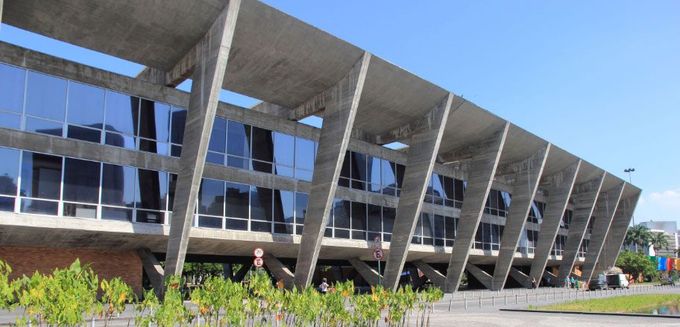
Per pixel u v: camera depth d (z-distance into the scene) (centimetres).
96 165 2202
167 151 2453
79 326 889
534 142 4322
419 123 3369
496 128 3853
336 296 1168
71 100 2170
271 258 2930
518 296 3653
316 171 2816
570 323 1933
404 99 3122
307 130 3133
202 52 2242
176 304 948
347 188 3362
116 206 2236
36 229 1998
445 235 4234
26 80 2055
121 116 2319
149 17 2117
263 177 2838
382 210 3594
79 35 2189
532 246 5728
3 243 2045
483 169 3919
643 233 13275
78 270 863
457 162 4600
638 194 7300
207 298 1032
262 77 2670
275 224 2855
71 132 2153
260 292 1105
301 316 1116
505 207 5197
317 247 2727
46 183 2048
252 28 2311
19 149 1998
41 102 2083
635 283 7931
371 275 3397
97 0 1992
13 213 1936
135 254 2431
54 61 2138
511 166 4650
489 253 4759
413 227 3272
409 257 3984
